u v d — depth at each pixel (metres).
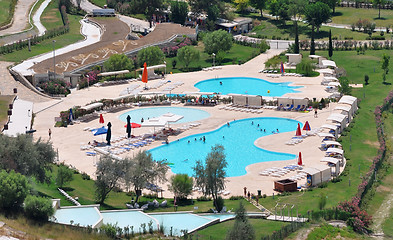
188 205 93.00
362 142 123.12
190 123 137.25
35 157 88.94
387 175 108.38
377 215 92.69
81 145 122.88
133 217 81.06
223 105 152.38
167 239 73.56
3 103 145.50
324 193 96.56
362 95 156.25
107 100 149.38
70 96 159.38
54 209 76.94
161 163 104.19
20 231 67.88
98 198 91.19
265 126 135.62
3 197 73.31
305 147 120.19
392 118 141.12
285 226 81.44
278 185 99.44
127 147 121.19
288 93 159.75
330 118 128.25
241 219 75.50
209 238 76.00
